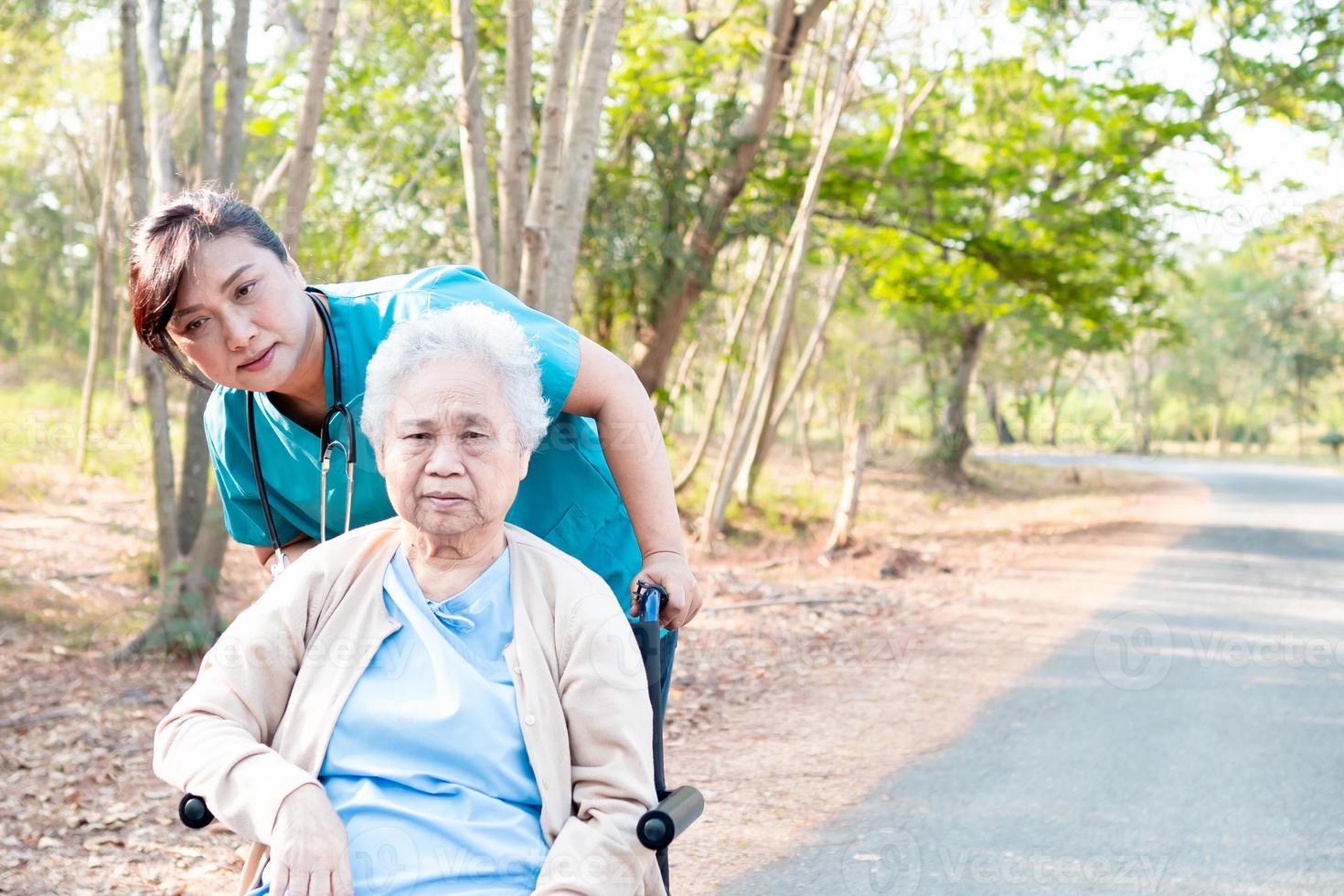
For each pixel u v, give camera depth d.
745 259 17.02
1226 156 13.45
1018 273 14.44
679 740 5.47
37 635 7.52
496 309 2.04
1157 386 42.22
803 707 6.09
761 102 12.16
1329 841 3.88
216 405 2.12
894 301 17.45
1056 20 12.67
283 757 1.72
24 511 11.91
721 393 15.32
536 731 1.71
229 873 3.83
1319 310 40.59
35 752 5.26
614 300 12.89
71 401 18.73
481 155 5.86
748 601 9.66
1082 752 5.05
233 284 1.84
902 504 19.39
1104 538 14.62
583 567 1.84
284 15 8.18
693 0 12.23
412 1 9.56
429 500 1.71
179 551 7.69
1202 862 3.70
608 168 12.19
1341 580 10.43
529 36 5.41
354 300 2.03
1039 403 33.09
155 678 6.68
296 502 2.16
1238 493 22.55
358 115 9.31
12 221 15.26
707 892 3.51
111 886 3.69
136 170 6.80
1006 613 8.98
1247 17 12.88
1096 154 13.76
